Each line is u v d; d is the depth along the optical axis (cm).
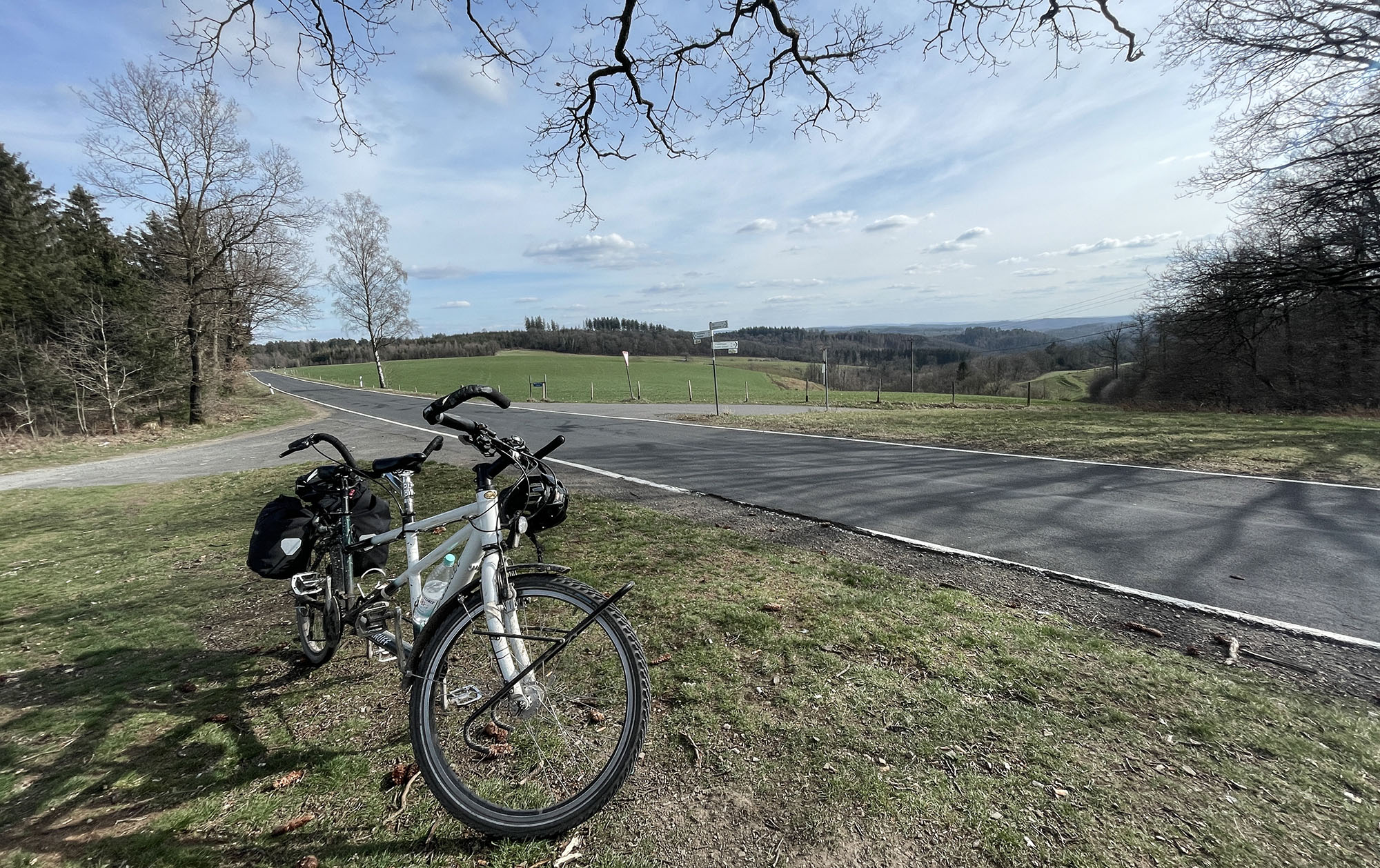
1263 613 380
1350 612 381
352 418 2450
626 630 191
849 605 381
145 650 353
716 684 282
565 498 204
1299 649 329
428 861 180
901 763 222
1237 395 2489
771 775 216
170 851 186
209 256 2489
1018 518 620
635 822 194
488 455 209
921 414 1875
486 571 191
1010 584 435
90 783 222
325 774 223
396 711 269
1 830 198
